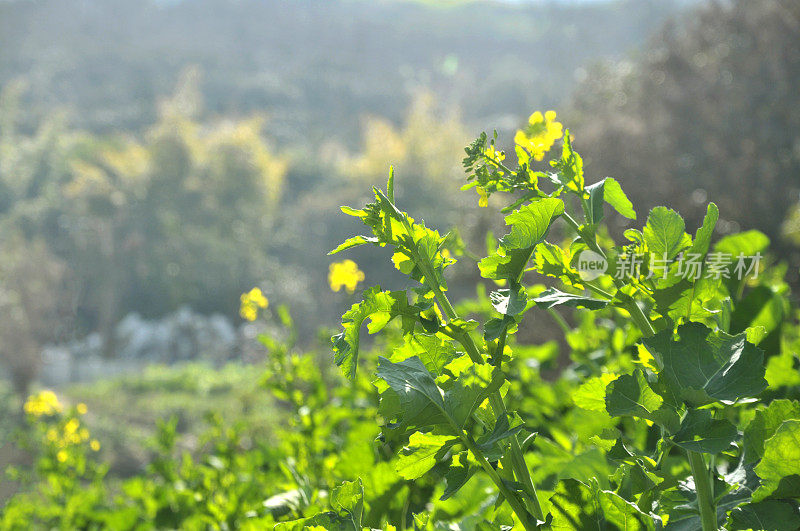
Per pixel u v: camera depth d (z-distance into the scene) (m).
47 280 37.22
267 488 1.79
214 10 114.62
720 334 0.59
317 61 103.38
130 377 34.34
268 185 54.44
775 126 16.38
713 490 0.60
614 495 0.58
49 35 100.62
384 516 1.12
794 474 0.59
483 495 1.08
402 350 0.65
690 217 13.98
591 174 14.35
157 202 51.06
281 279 44.78
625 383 0.59
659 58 18.77
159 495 2.25
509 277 0.66
